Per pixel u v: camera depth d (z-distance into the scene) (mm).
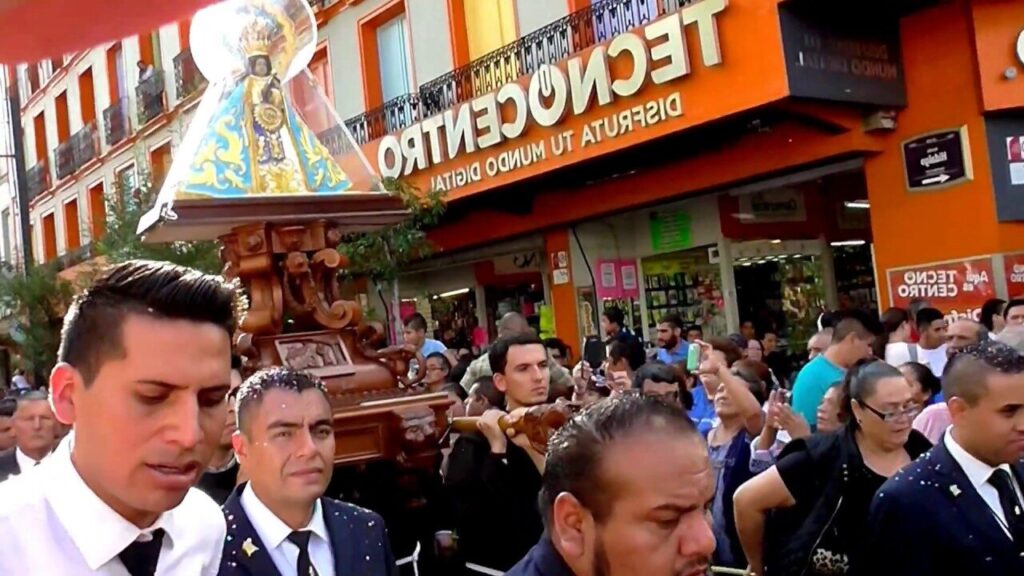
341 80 16344
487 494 3684
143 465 1562
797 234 13109
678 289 13336
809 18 9531
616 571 1631
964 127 9625
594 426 1680
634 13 11359
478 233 14891
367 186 4113
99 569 1642
